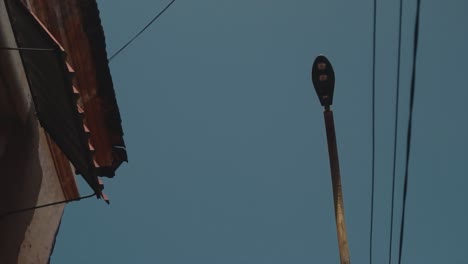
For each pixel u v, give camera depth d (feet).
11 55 22.22
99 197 22.54
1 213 21.01
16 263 22.21
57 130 21.71
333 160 19.44
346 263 18.06
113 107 29.55
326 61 19.79
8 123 23.07
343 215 18.75
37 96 21.67
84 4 26.84
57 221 27.58
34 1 25.31
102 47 28.19
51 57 17.89
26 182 23.68
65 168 28.09
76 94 18.74
